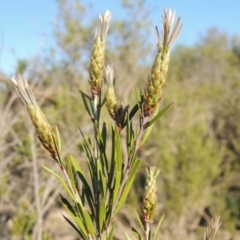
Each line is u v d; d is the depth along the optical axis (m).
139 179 7.63
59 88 5.83
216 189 8.76
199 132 8.55
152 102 1.01
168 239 7.67
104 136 1.14
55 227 6.45
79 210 1.08
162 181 7.92
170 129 8.35
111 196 1.10
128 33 10.79
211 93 11.77
